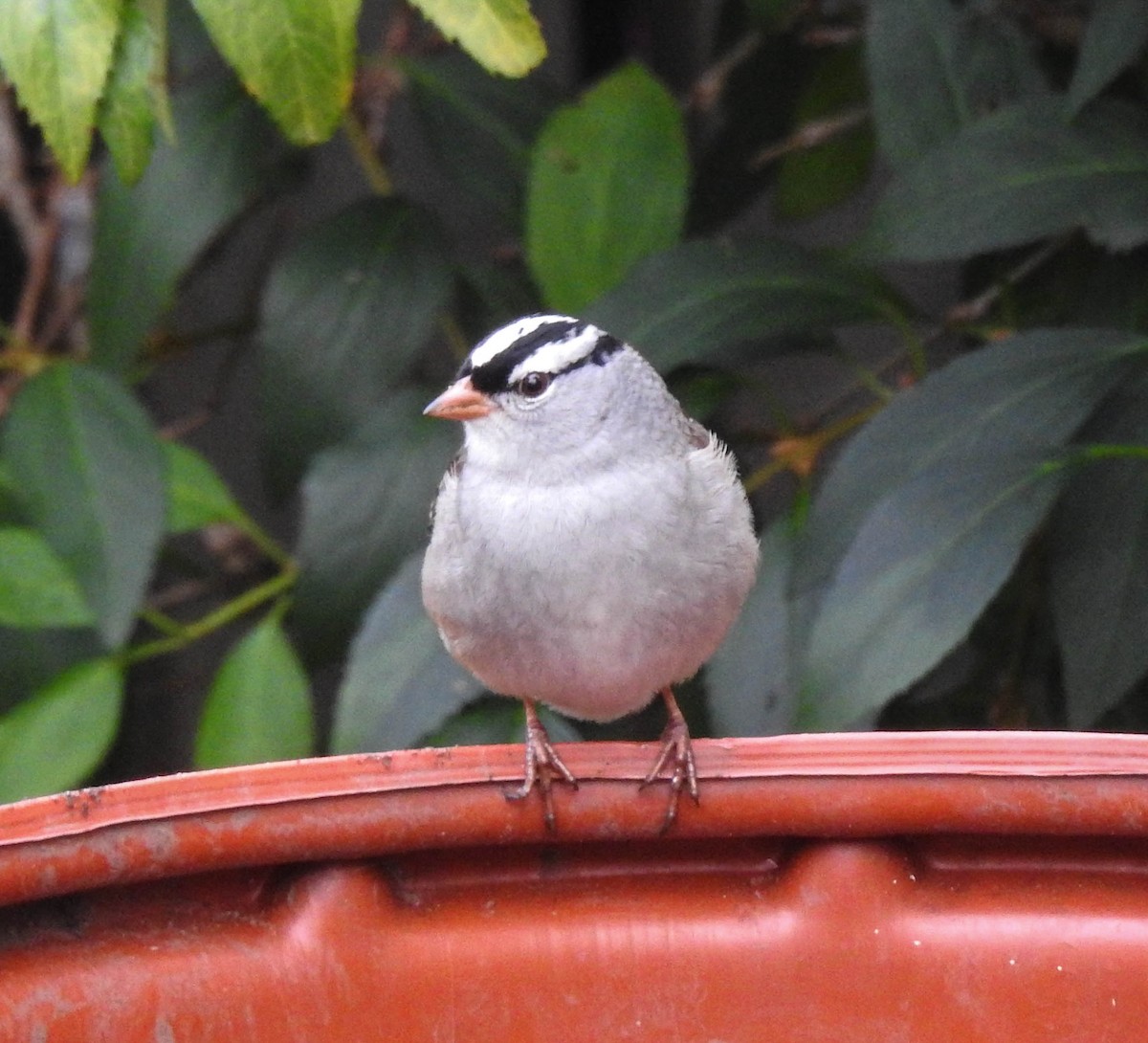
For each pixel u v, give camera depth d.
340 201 10.66
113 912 4.07
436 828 4.12
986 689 8.10
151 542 7.61
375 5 10.30
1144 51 8.08
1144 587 6.30
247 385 11.15
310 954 4.08
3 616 7.78
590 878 4.22
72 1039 4.00
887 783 4.07
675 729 5.94
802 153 9.55
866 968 4.07
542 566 5.54
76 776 7.69
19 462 7.70
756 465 9.00
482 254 10.27
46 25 4.71
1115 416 6.63
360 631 7.32
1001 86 7.66
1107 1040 3.99
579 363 5.66
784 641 7.01
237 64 4.80
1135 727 7.69
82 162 4.76
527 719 5.93
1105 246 7.62
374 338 8.02
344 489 7.59
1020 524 6.00
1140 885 4.08
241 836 4.02
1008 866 4.13
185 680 10.92
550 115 8.45
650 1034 4.09
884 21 7.71
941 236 6.89
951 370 6.54
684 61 10.77
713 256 7.29
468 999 4.09
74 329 9.98
